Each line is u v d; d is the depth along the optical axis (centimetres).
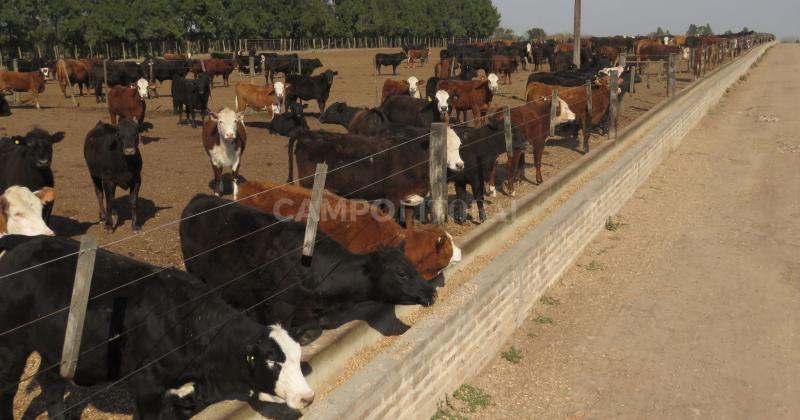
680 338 840
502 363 781
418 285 559
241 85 2138
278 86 2228
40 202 677
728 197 1499
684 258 1121
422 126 1515
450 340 671
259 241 587
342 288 561
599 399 705
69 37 6500
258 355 427
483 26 12519
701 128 2358
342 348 576
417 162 873
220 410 464
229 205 616
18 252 478
